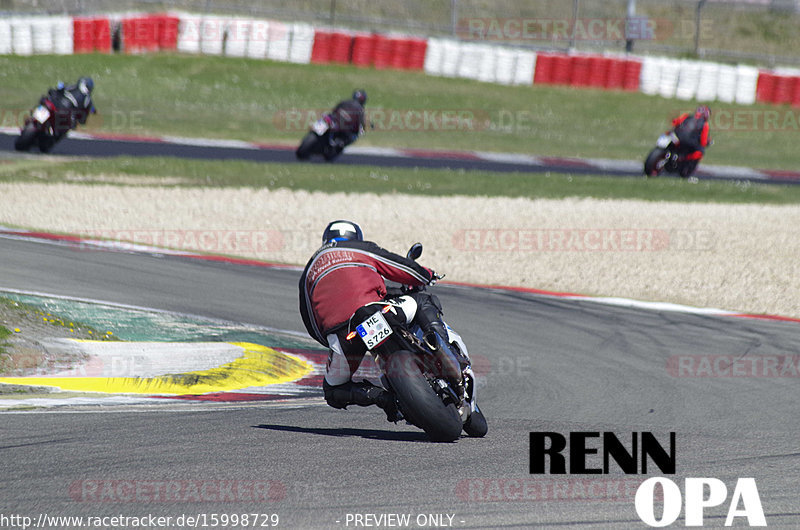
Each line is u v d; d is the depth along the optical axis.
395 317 18.47
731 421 21.73
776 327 36.41
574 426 20.72
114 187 61.50
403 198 63.94
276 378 26.66
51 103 68.94
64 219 51.84
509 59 119.19
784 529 13.41
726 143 105.56
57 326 28.62
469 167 80.12
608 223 58.97
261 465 16.09
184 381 24.88
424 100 110.25
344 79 114.69
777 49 150.75
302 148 75.38
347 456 16.94
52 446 17.00
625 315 37.91
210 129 89.31
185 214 55.38
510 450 17.91
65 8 134.75
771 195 74.19
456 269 46.38
